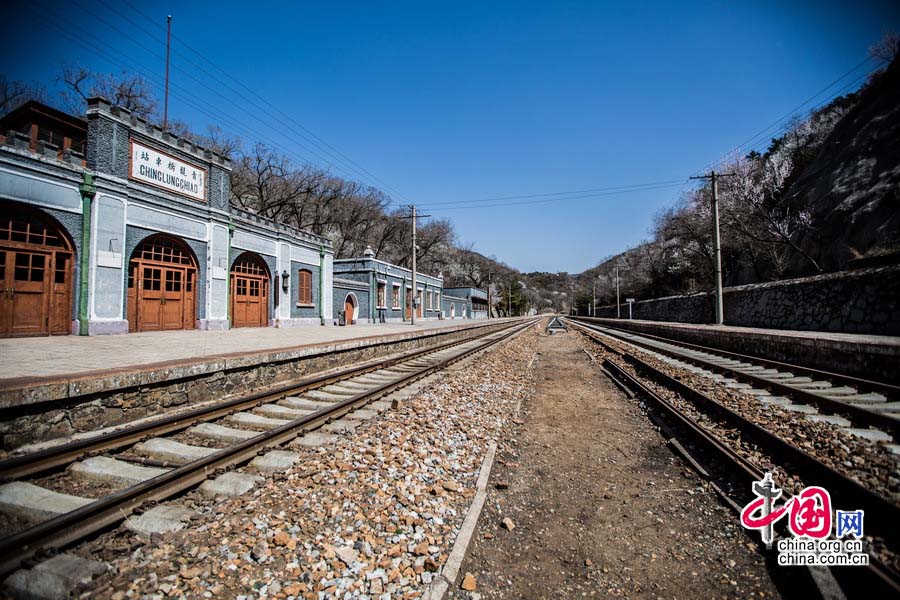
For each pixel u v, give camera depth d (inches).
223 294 751.7
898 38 1100.5
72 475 175.2
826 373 377.4
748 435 234.8
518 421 295.0
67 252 523.8
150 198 619.2
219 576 118.6
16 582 108.9
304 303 973.8
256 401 284.5
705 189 1476.4
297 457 196.2
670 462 219.0
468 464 210.8
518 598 122.2
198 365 302.0
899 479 173.0
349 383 376.8
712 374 442.9
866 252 840.3
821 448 211.8
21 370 260.2
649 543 149.0
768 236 1209.4
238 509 152.2
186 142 690.2
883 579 110.3
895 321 557.0
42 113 639.1
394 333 709.3
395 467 191.0
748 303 1014.4
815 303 734.5
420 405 301.7
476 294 2940.5
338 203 2103.8
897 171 885.8
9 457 192.7
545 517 168.2
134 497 145.9
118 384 246.4
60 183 514.0
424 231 2662.4
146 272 632.4
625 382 424.2
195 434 229.1
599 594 124.4
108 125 567.8
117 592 110.0
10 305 481.1
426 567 127.6
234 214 787.4
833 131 1242.0
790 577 125.1
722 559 137.6
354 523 147.1
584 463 222.1
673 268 1857.8
